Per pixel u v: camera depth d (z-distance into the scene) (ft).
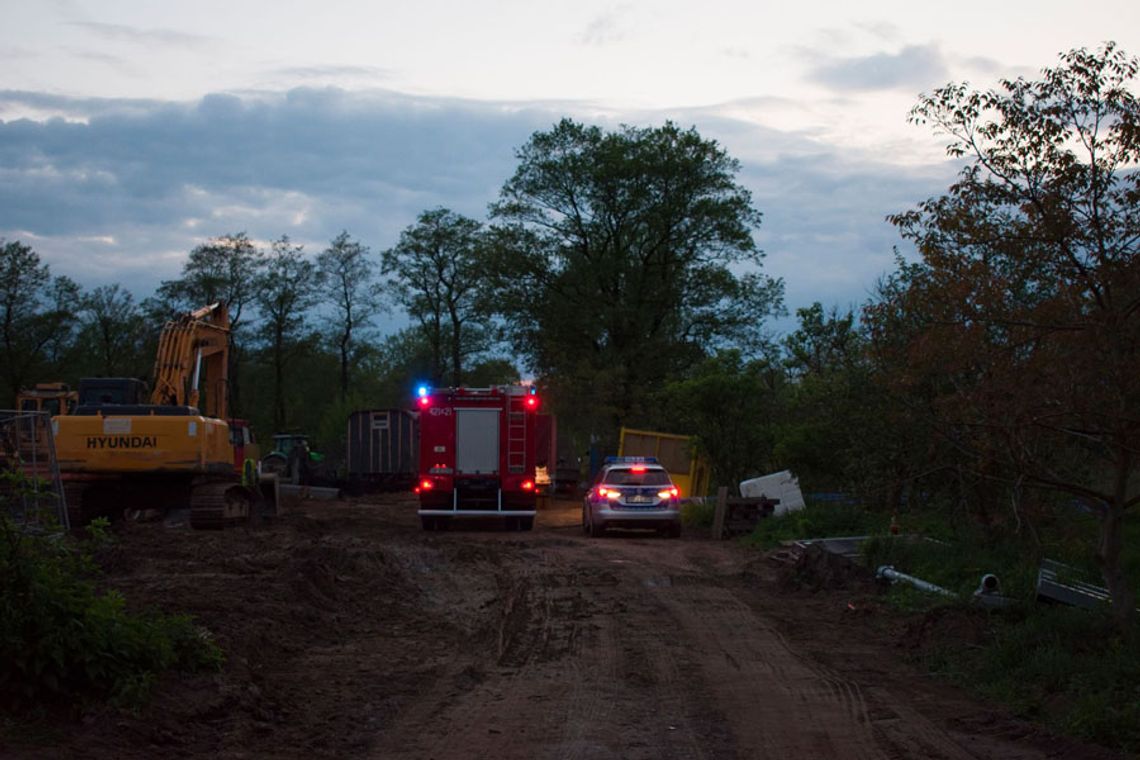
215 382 88.48
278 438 163.32
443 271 211.41
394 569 53.21
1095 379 29.55
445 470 84.28
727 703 28.96
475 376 217.77
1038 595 37.83
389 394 233.55
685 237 167.32
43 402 97.81
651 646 36.99
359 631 38.75
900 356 35.45
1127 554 43.65
